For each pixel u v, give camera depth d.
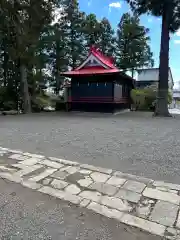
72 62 18.89
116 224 1.84
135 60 21.00
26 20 12.20
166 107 11.55
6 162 3.37
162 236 1.69
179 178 2.80
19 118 10.19
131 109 17.08
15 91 14.30
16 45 12.43
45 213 2.00
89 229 1.77
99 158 3.63
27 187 2.52
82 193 2.37
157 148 4.34
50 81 18.39
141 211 2.02
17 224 1.84
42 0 11.99
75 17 18.02
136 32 20.20
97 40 21.00
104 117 10.90
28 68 13.98
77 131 6.35
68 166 3.21
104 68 13.44
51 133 5.98
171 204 2.14
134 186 2.54
